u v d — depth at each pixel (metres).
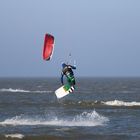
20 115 150.50
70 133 103.75
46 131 106.25
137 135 103.06
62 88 80.25
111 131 108.56
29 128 111.00
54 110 176.75
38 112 164.25
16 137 96.12
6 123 120.12
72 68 79.31
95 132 106.00
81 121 124.56
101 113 162.00
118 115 153.25
